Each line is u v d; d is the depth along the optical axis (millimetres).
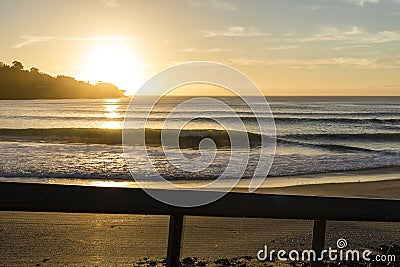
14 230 3482
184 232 3469
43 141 22484
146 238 3596
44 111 64562
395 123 45188
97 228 3820
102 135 23266
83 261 3139
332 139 29000
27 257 3121
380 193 11172
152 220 4070
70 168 14086
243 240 3549
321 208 2023
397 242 4125
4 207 1855
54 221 3824
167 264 2043
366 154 20484
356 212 2057
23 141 22406
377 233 4426
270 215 1993
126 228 3828
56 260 3123
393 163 17641
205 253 3297
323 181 13070
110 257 3213
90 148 19516
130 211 1911
